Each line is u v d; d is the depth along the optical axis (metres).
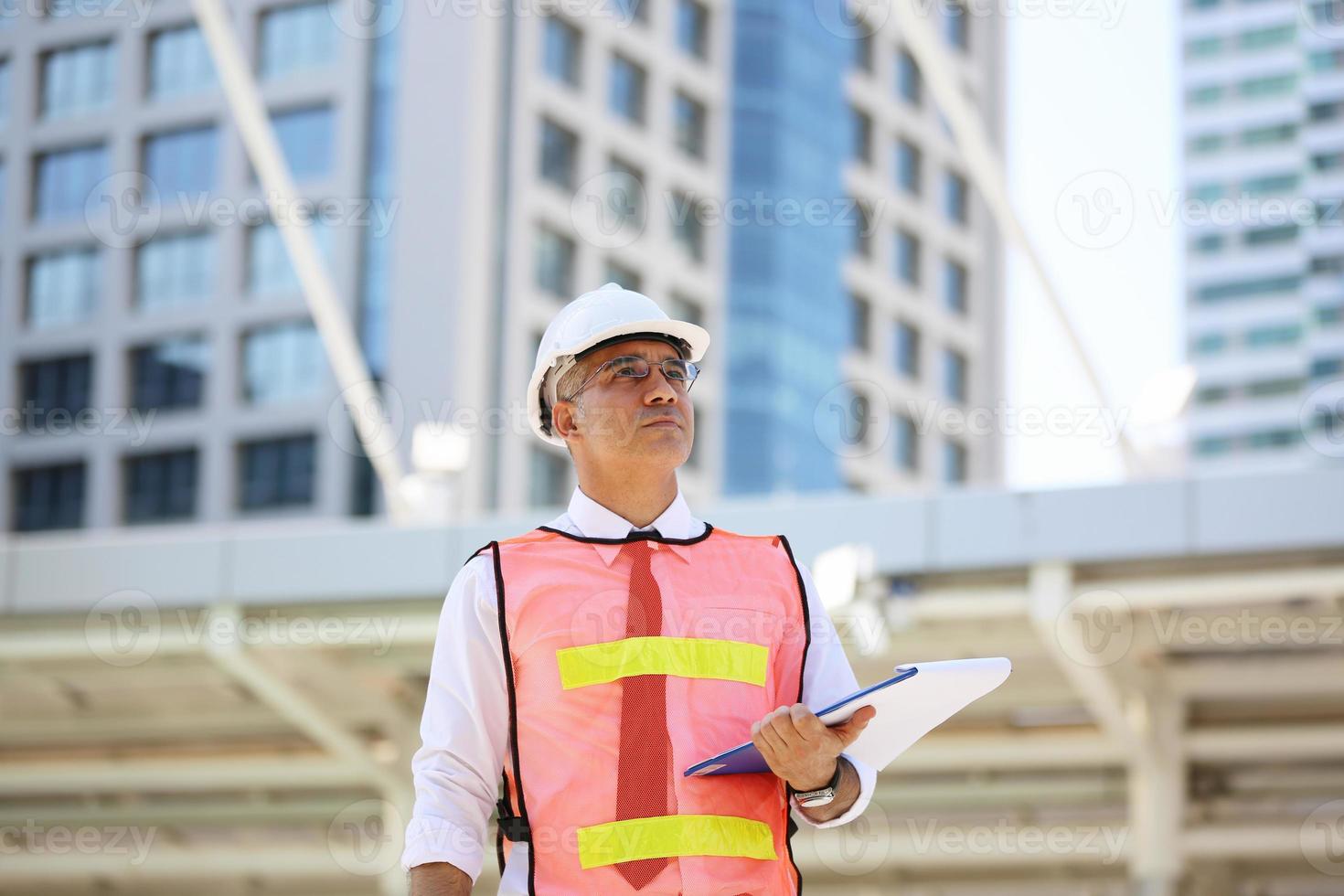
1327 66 135.25
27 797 27.84
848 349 111.38
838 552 19.38
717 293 105.31
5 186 95.62
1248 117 136.00
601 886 5.25
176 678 23.30
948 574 19.30
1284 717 23.27
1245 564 18.59
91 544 21.27
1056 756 23.53
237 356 90.56
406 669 22.11
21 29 96.75
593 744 5.36
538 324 92.44
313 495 87.56
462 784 5.47
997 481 117.56
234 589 20.78
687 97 105.31
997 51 121.69
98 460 91.81
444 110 90.25
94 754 26.09
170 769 25.86
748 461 105.00
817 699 5.67
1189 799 24.27
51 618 21.47
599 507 5.70
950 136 120.31
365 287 89.56
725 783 5.40
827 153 111.38
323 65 92.19
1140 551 18.45
